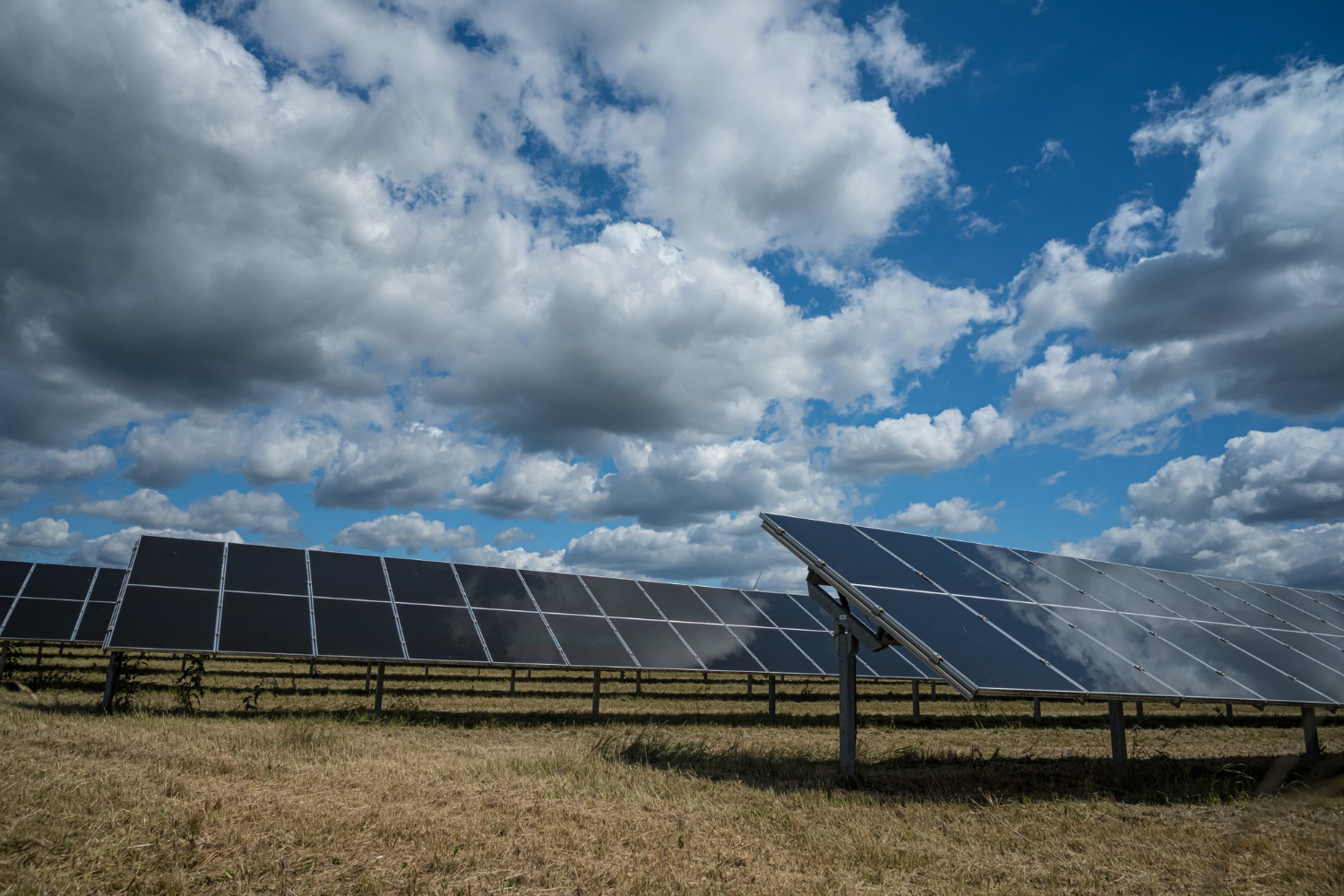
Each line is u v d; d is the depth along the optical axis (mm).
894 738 17266
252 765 9805
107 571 26391
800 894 6125
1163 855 7547
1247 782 11211
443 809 8133
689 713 20391
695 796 9438
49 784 7820
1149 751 16234
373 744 12500
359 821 7387
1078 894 6430
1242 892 6578
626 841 7363
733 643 21266
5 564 24859
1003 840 8039
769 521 12547
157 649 14359
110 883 5543
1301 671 14000
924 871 6902
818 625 24469
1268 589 19906
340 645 15883
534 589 20641
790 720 20156
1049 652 11219
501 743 13766
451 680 29812
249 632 15477
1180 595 16312
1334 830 8531
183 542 17422
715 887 6156
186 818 7086
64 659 28891
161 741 11344
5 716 12906
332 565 18547
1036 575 14273
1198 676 12156
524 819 7906
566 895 5910
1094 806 9820
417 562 19906
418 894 5723
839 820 8617
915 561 12930
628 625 20391
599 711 20281
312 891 5691
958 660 9992
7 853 5914
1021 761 13914
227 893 5578
